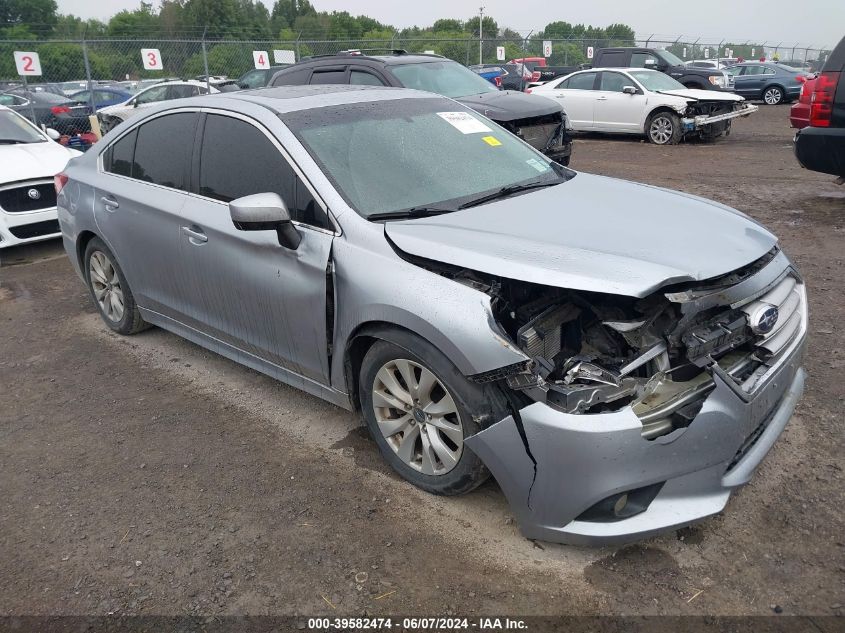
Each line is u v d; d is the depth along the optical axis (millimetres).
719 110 14133
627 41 30891
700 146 13812
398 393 3148
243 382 4453
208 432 3877
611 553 2811
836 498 3053
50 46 18594
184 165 4168
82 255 5305
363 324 3143
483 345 2668
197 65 20578
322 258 3268
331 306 3283
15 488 3449
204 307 4148
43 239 7379
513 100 9852
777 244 3303
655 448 2545
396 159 3682
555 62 30078
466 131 4152
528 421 2602
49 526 3152
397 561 2826
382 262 3066
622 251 2863
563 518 2643
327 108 3883
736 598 2564
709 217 3381
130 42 17875
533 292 2914
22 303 6109
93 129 15953
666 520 2617
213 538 3016
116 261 4859
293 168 3498
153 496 3328
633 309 2805
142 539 3033
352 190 3395
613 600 2580
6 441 3881
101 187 4797
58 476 3531
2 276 6906
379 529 3016
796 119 8258
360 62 9758
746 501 3068
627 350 2826
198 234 3943
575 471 2551
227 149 3889
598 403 2594
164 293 4484
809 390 3938
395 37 26922
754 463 2840
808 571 2670
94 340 5230
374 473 3416
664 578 2672
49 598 2734
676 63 18156
